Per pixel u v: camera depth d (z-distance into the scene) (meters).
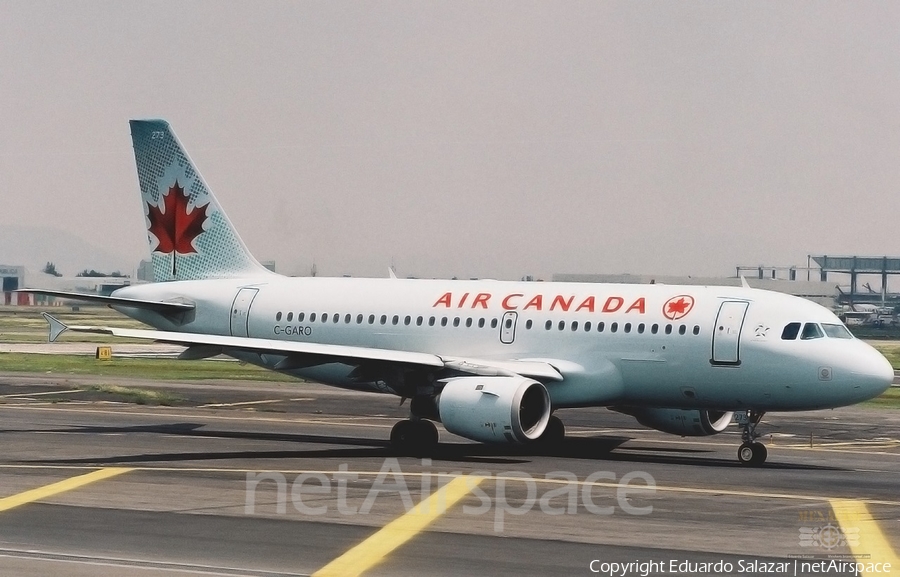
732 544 47.50
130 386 130.12
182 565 42.31
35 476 63.44
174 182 100.06
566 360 80.44
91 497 56.62
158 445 79.38
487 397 73.44
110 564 42.34
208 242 99.19
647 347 77.69
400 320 87.75
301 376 91.44
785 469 72.31
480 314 84.56
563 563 43.50
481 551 45.12
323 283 93.12
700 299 77.50
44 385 128.12
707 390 76.62
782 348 73.88
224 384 138.25
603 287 81.88
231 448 78.62
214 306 95.12
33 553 43.97
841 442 90.31
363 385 88.56
